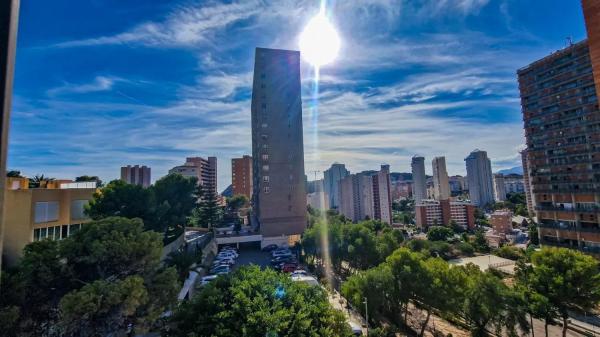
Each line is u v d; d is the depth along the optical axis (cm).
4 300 1274
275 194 5984
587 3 666
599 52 634
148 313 1466
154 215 3152
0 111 183
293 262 4412
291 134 6200
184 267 2747
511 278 4441
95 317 1328
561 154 4500
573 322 3062
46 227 2323
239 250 5650
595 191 4072
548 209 4634
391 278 2459
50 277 1398
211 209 6438
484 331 2412
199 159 10238
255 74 6344
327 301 1603
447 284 2302
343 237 4262
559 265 2434
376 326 2511
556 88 4591
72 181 3556
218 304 1397
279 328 1250
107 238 1527
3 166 181
